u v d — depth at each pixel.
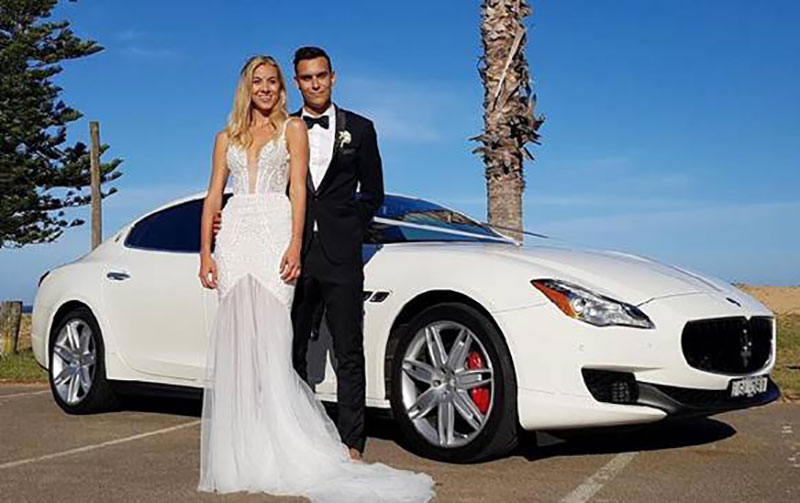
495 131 9.84
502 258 5.10
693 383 4.78
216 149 4.91
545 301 4.77
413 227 5.91
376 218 5.89
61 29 24.11
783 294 17.28
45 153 24.53
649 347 4.69
